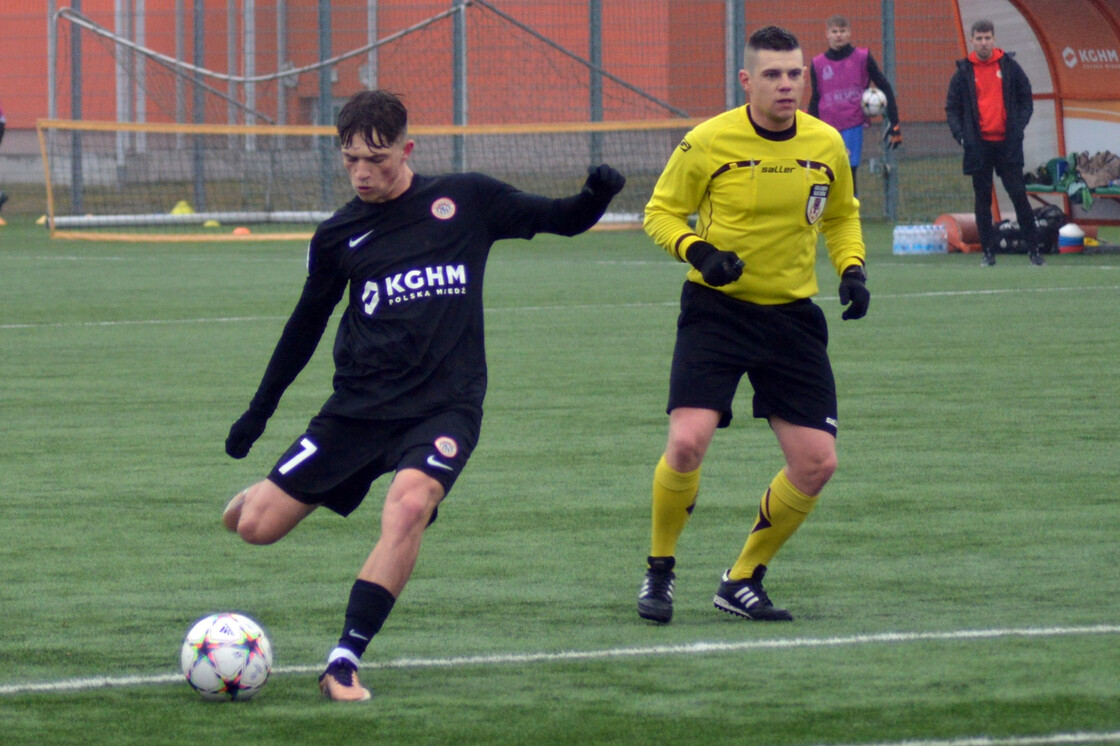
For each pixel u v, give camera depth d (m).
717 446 26.05
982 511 21.20
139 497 22.64
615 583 17.91
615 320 43.19
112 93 101.00
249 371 34.75
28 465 24.86
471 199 15.47
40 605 17.00
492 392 31.39
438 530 20.50
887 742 12.27
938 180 87.75
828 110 64.69
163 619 16.45
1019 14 61.84
